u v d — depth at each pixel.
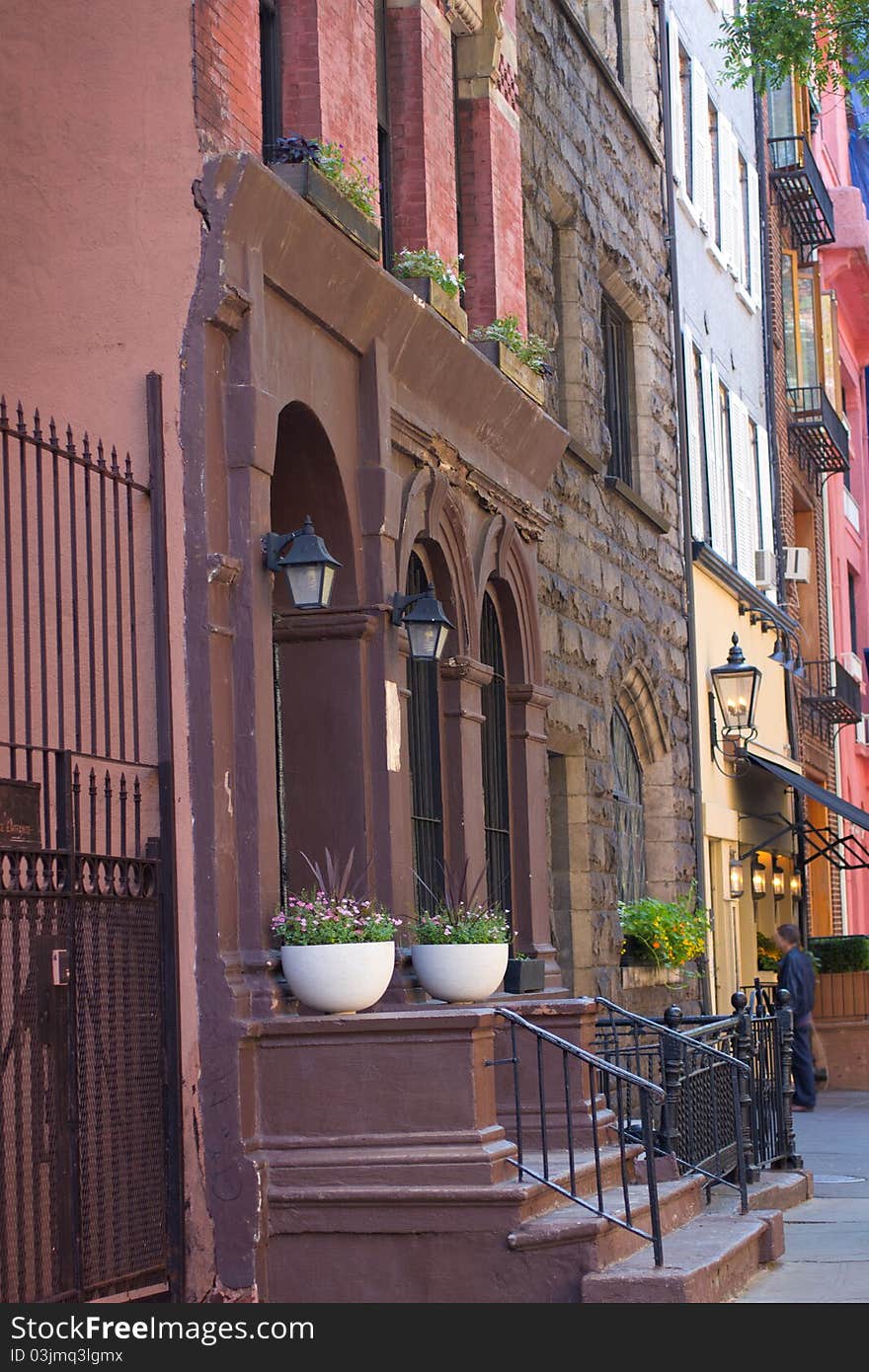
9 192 10.48
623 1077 10.09
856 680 38.44
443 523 13.91
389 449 12.34
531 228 17.80
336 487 11.87
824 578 37.34
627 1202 9.91
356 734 11.92
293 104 11.84
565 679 18.03
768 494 30.64
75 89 10.46
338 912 10.42
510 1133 11.71
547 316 18.17
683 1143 12.52
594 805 18.92
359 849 11.84
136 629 10.02
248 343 10.33
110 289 10.28
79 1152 8.65
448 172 14.78
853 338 43.88
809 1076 22.48
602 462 19.83
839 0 19.84
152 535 9.99
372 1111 9.83
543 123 18.41
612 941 19.20
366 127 12.72
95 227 10.34
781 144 32.66
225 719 10.07
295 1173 9.80
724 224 28.09
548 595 17.61
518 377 15.22
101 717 10.09
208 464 10.09
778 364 32.69
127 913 9.41
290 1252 9.79
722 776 25.61
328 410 11.64
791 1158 15.74
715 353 27.23
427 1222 9.68
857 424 45.38
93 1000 9.01
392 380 12.73
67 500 10.26
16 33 10.60
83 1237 8.80
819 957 29.91
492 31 16.09
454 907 13.12
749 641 28.30
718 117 28.17
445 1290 9.66
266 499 10.41
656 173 23.80
